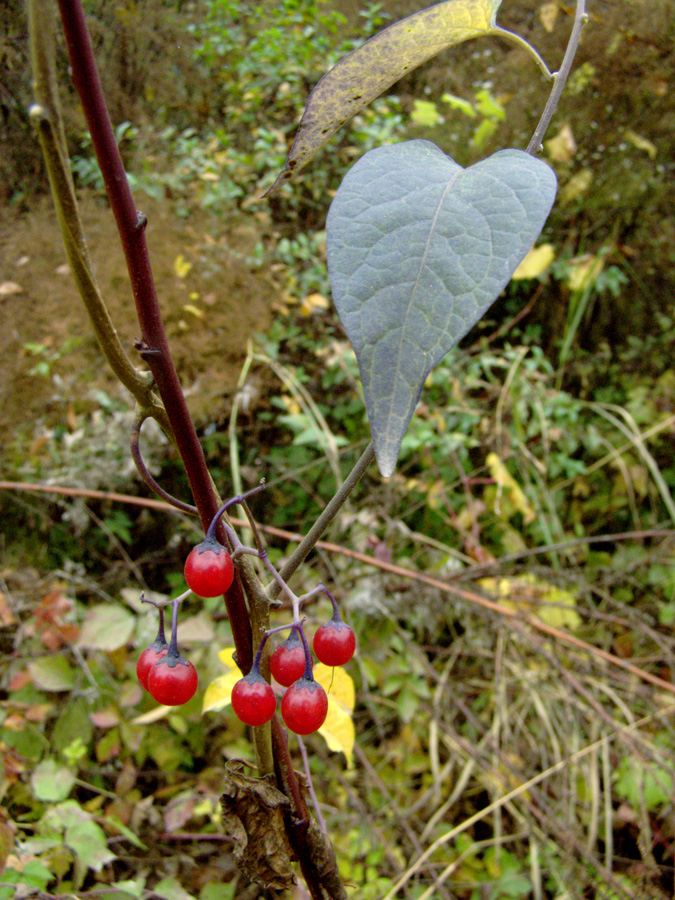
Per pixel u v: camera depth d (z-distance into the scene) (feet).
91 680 1.40
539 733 1.53
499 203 0.31
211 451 1.84
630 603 1.99
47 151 0.33
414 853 1.34
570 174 2.24
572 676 1.53
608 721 1.41
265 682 0.48
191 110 2.06
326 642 0.49
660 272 2.34
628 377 2.33
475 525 1.79
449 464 2.00
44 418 1.75
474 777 1.58
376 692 1.64
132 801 1.35
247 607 0.51
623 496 2.16
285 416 1.84
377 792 1.46
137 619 1.51
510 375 1.96
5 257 1.74
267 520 1.94
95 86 0.36
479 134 2.06
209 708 0.64
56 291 1.75
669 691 1.63
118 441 1.69
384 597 1.59
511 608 1.71
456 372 2.02
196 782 1.48
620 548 2.05
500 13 2.20
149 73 1.83
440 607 1.60
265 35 2.00
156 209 1.86
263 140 2.04
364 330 0.30
